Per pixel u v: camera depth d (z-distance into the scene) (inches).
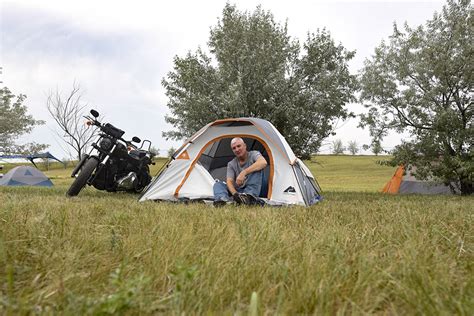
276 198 249.8
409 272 68.2
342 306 56.1
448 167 486.3
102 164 306.5
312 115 508.1
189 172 265.3
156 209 172.4
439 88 496.1
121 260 82.7
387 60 527.5
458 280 69.4
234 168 253.0
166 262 72.1
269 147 263.0
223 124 271.9
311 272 68.0
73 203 197.6
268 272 71.1
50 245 87.9
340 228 121.7
